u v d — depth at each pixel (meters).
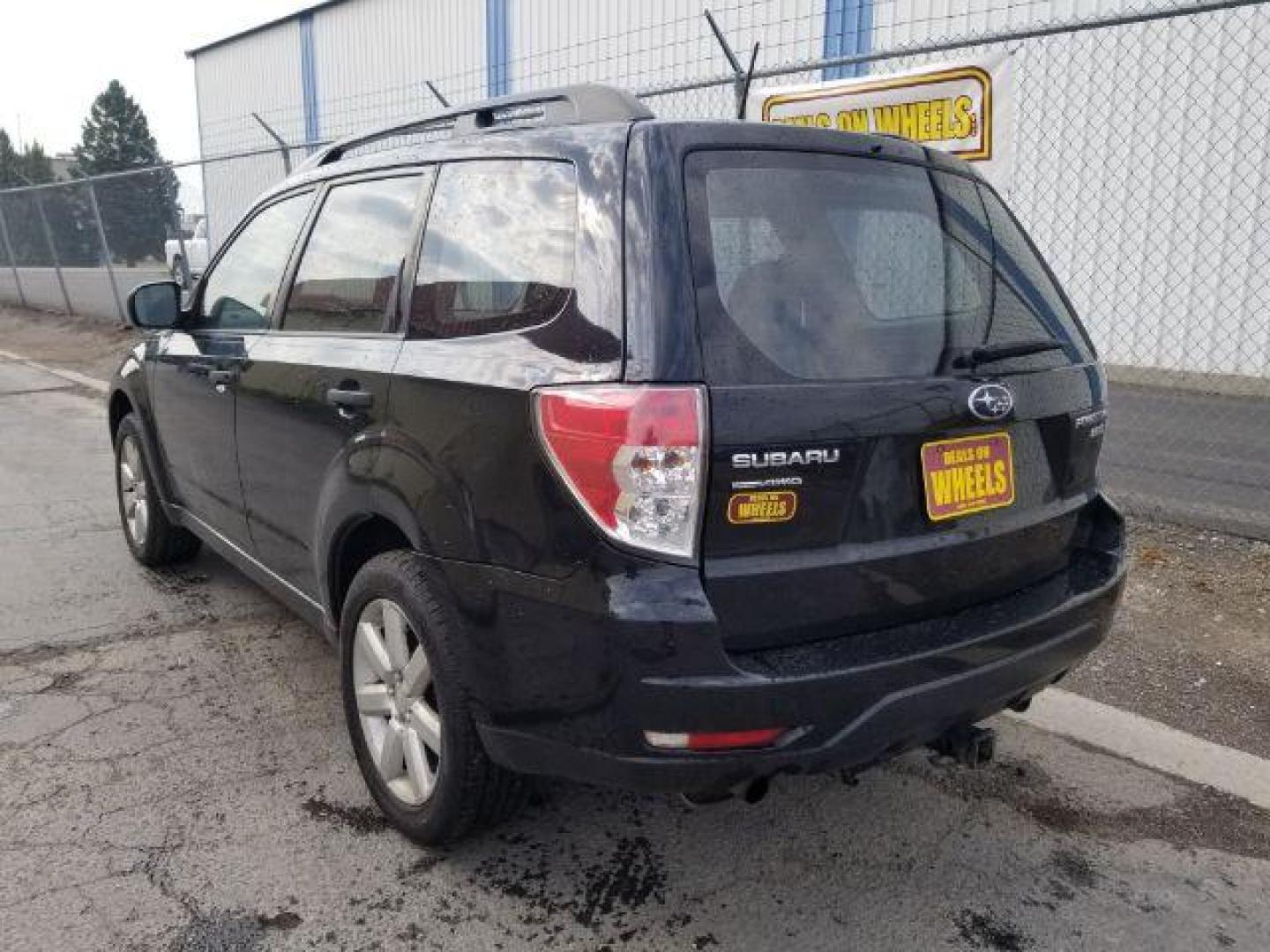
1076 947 2.56
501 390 2.39
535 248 2.53
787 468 2.23
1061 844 2.99
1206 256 9.03
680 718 2.14
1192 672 4.04
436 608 2.62
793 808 3.15
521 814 3.09
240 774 3.27
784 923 2.63
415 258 2.95
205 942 2.51
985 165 5.60
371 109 20.62
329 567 3.17
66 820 3.00
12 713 3.66
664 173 2.32
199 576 5.12
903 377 2.42
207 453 4.13
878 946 2.55
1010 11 9.78
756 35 12.06
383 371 2.85
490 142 2.83
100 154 73.25
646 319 2.20
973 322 2.70
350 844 2.92
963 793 3.24
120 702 3.76
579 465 2.20
